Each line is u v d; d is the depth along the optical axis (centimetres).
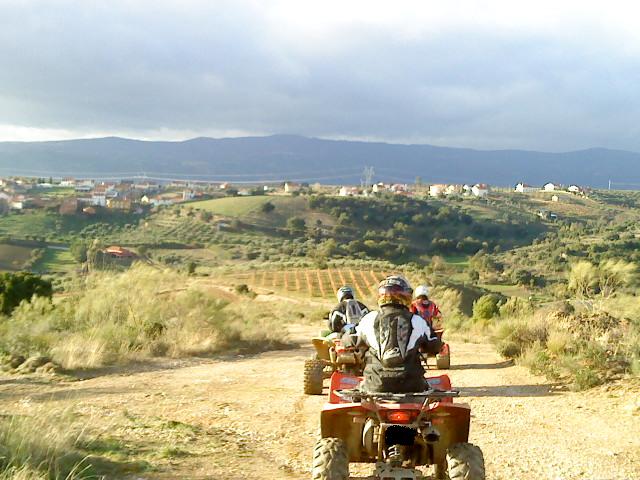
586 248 14138
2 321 1912
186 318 1945
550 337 1495
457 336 2255
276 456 769
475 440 839
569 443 816
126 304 1909
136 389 1220
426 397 520
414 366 547
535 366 1338
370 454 540
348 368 1106
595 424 908
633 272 1814
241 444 816
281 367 1543
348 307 1139
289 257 17225
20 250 15738
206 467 700
